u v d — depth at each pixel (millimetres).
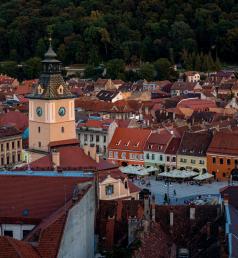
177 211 118812
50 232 84812
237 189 139250
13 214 106812
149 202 126312
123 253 103938
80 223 97625
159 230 112188
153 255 99938
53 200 108125
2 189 111562
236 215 118562
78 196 100562
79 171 128750
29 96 199250
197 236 113062
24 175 114500
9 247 77125
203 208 119625
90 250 108875
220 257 101250
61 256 83750
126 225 117938
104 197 150625
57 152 164125
